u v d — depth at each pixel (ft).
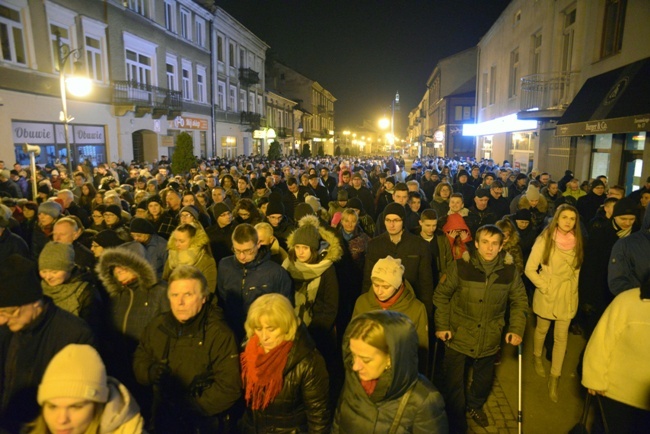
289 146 184.96
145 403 11.48
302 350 9.27
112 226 20.62
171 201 23.43
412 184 29.37
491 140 95.91
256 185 32.09
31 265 8.95
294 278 14.15
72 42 59.26
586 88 42.52
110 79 67.36
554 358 15.72
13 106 49.21
